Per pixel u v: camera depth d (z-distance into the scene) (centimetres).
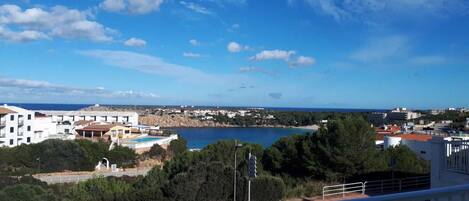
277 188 1731
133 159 6284
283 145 2528
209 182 1672
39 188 2450
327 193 1756
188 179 1641
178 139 8081
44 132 8006
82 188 2331
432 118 13000
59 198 2333
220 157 2517
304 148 2248
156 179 2181
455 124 9419
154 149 6844
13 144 7088
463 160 1099
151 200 1630
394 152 2383
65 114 12494
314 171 2214
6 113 6994
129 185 2392
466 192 349
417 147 3528
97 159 5800
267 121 19525
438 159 1181
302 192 1770
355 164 2134
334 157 2109
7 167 5022
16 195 2284
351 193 1752
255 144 2850
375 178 2133
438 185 1177
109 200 1770
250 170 1603
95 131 9175
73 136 8500
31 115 7500
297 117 19200
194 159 2380
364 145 2164
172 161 2384
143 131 10519
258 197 1691
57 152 5453
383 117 14612
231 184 1728
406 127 8412
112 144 6606
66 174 5072
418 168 2319
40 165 5284
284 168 2428
